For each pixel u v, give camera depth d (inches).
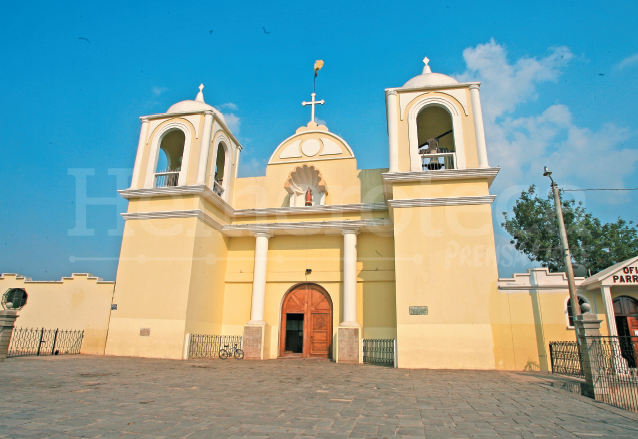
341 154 722.8
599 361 357.1
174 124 674.2
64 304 636.1
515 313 509.0
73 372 393.1
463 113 591.2
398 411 251.6
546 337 498.9
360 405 268.1
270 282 676.7
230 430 199.0
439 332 509.4
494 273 519.5
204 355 611.2
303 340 647.8
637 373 442.6
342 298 647.8
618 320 508.1
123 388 312.0
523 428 216.1
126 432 190.5
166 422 211.0
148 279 601.0
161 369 438.9
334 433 198.5
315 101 778.2
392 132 596.7
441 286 523.8
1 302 657.0
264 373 427.2
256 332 613.6
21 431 185.2
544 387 353.7
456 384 368.2
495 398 301.7
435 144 650.2
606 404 287.0
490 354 494.3
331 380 383.9
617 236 887.1
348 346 577.3
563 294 512.7
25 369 400.8
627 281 483.8
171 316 575.5
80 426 197.8
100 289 629.9
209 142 658.2
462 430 209.5
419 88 605.9
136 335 581.0
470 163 565.3
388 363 566.9
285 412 241.8
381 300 628.4
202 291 618.2
